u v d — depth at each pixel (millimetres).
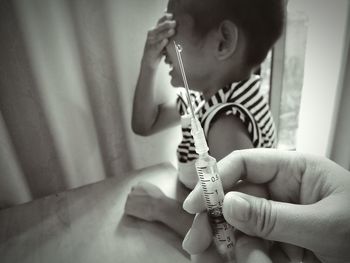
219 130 194
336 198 132
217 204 146
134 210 204
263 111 223
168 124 284
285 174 158
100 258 175
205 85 217
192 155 233
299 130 324
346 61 302
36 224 209
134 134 277
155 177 253
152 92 250
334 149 353
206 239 150
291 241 131
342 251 124
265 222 131
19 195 264
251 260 133
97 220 207
